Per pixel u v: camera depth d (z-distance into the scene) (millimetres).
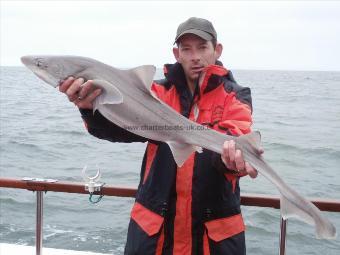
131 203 4277
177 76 1428
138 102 1301
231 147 1208
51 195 4613
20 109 14742
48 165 6371
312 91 28281
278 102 18672
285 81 47312
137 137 1416
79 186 1847
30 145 7906
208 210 1359
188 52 1408
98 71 1266
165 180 1376
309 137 9188
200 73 1404
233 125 1304
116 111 1286
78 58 1261
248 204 1745
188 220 1360
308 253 3164
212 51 1433
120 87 1283
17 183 1899
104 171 5844
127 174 5676
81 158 6789
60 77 1242
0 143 8109
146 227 1386
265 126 11008
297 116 13445
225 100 1388
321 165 6523
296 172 6055
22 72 66188
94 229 3672
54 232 3643
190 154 1300
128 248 1426
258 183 4938
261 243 3381
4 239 3535
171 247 1372
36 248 1956
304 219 1226
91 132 1405
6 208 4293
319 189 5152
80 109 1311
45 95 22812
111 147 7730
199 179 1355
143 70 1288
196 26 1404
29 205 4379
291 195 1248
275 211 3971
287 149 7730
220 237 1360
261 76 64188
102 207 4184
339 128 10773
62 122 11195
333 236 1198
